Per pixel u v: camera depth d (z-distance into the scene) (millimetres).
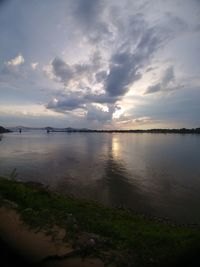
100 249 5492
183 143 92000
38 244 5633
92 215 9742
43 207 9297
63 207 10125
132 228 8484
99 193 19906
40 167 31750
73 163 35719
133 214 14141
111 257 5172
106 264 4887
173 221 14031
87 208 11273
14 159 39438
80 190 20703
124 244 6094
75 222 7418
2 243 5707
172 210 16078
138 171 30156
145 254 5566
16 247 5566
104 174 27797
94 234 6492
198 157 45000
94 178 25562
